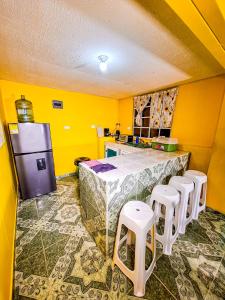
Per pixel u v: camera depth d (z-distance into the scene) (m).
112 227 1.43
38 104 3.02
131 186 1.54
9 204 1.81
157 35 1.27
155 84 2.73
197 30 0.98
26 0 0.92
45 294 1.17
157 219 1.90
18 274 1.32
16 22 1.11
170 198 1.46
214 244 1.65
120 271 1.35
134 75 2.27
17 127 2.37
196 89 2.49
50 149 2.75
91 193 1.60
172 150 2.72
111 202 1.36
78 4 0.95
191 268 1.37
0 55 1.62
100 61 1.79
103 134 4.13
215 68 1.94
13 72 2.18
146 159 2.06
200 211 2.21
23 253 1.53
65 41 1.37
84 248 1.59
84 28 1.19
